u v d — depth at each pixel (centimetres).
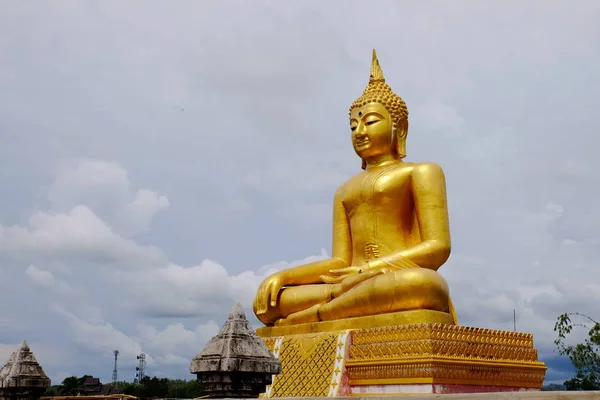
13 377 1445
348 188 1561
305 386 1280
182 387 4488
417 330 1147
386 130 1530
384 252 1454
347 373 1238
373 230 1472
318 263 1531
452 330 1170
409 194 1476
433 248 1373
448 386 1127
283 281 1474
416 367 1117
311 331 1359
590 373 1881
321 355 1285
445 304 1259
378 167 1542
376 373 1187
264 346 945
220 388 901
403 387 1135
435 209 1418
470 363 1171
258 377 932
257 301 1475
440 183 1450
